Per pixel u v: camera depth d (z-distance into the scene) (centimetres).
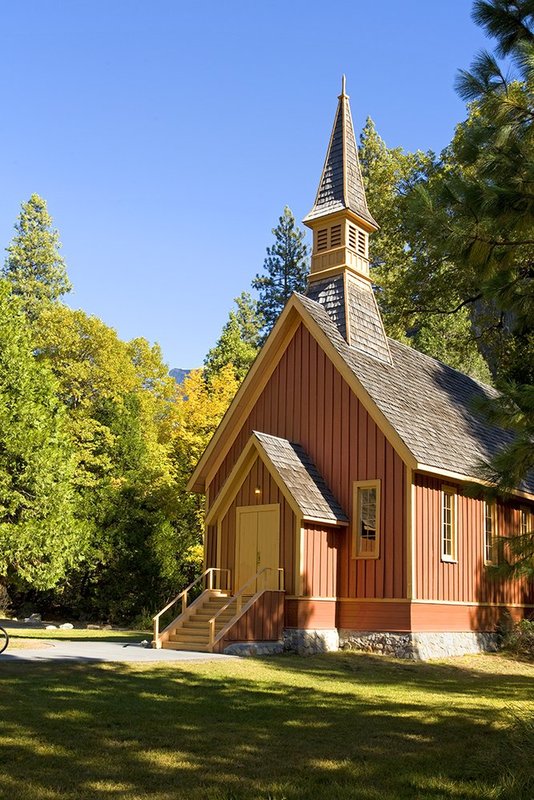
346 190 2473
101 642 2042
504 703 1283
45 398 2102
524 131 1103
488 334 3700
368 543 2056
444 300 3869
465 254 1091
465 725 1066
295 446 2206
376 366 2341
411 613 1930
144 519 3222
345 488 2114
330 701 1234
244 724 1023
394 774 798
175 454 3341
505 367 3559
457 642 2092
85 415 3900
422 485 2031
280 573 2000
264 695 1256
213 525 2297
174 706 1116
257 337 7050
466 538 2222
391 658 1902
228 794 705
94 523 3155
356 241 2477
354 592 2045
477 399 1073
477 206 1049
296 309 2291
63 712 1023
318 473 2166
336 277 2417
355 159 2595
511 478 1039
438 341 4506
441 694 1374
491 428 2698
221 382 3391
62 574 2011
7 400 1969
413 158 4038
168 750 867
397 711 1169
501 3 1138
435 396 2541
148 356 5028
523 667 1927
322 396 2211
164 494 3177
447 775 795
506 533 2439
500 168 1064
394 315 3944
